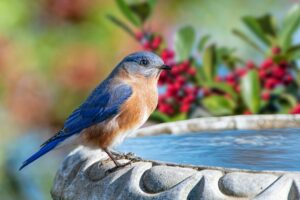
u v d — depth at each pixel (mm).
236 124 10148
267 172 6773
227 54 12516
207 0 17328
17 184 17281
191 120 10109
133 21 12469
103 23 17359
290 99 11953
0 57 17219
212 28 17297
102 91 9758
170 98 12000
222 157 8305
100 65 17422
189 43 12344
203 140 9453
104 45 17375
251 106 11578
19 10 17234
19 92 17438
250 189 6660
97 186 7711
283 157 8250
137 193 7133
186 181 6895
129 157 8234
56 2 17203
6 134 17484
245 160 8141
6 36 17234
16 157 17500
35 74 17359
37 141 17766
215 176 6863
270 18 12312
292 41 12359
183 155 8508
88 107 9695
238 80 12281
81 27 17375
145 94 9984
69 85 17453
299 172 6719
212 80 12141
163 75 11969
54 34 17406
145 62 9992
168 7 17469
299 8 12414
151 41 12281
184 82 11977
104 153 8383
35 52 17359
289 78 12016
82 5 17266
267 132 9961
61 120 17703
